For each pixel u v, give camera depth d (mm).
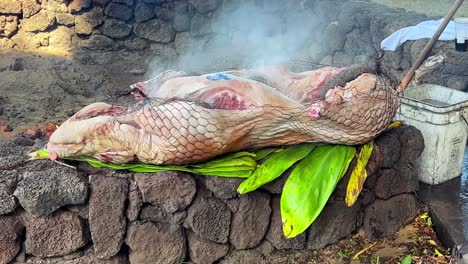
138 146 2295
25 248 2324
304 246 2592
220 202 2416
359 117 2426
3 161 2393
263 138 2424
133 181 2342
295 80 2791
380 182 2674
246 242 2496
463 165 3188
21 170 2348
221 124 2285
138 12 6070
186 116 2256
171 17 6152
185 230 2443
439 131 2863
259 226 2496
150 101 2379
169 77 2693
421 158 2951
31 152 2518
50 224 2289
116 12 6031
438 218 2688
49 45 6090
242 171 2398
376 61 2834
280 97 2389
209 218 2406
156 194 2330
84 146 2330
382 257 2564
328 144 2525
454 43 3932
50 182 2252
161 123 2258
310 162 2473
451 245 2541
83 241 2346
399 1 5953
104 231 2328
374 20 4852
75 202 2291
